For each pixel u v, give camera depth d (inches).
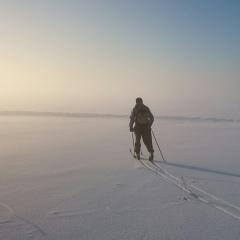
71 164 259.4
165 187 184.9
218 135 542.6
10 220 130.4
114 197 163.8
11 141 438.6
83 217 134.1
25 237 114.0
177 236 115.0
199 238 113.3
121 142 428.5
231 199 160.1
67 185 189.2
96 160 280.2
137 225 125.3
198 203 153.6
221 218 133.0
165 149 358.3
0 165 253.3
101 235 116.0
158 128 732.0
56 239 112.7
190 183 195.5
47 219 131.6
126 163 265.7
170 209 144.5
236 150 348.8
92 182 197.2
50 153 322.3
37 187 183.6
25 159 283.4
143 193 171.5
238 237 114.0
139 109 281.6
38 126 782.5
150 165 257.0
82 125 824.9
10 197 163.0
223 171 232.7
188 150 349.4
